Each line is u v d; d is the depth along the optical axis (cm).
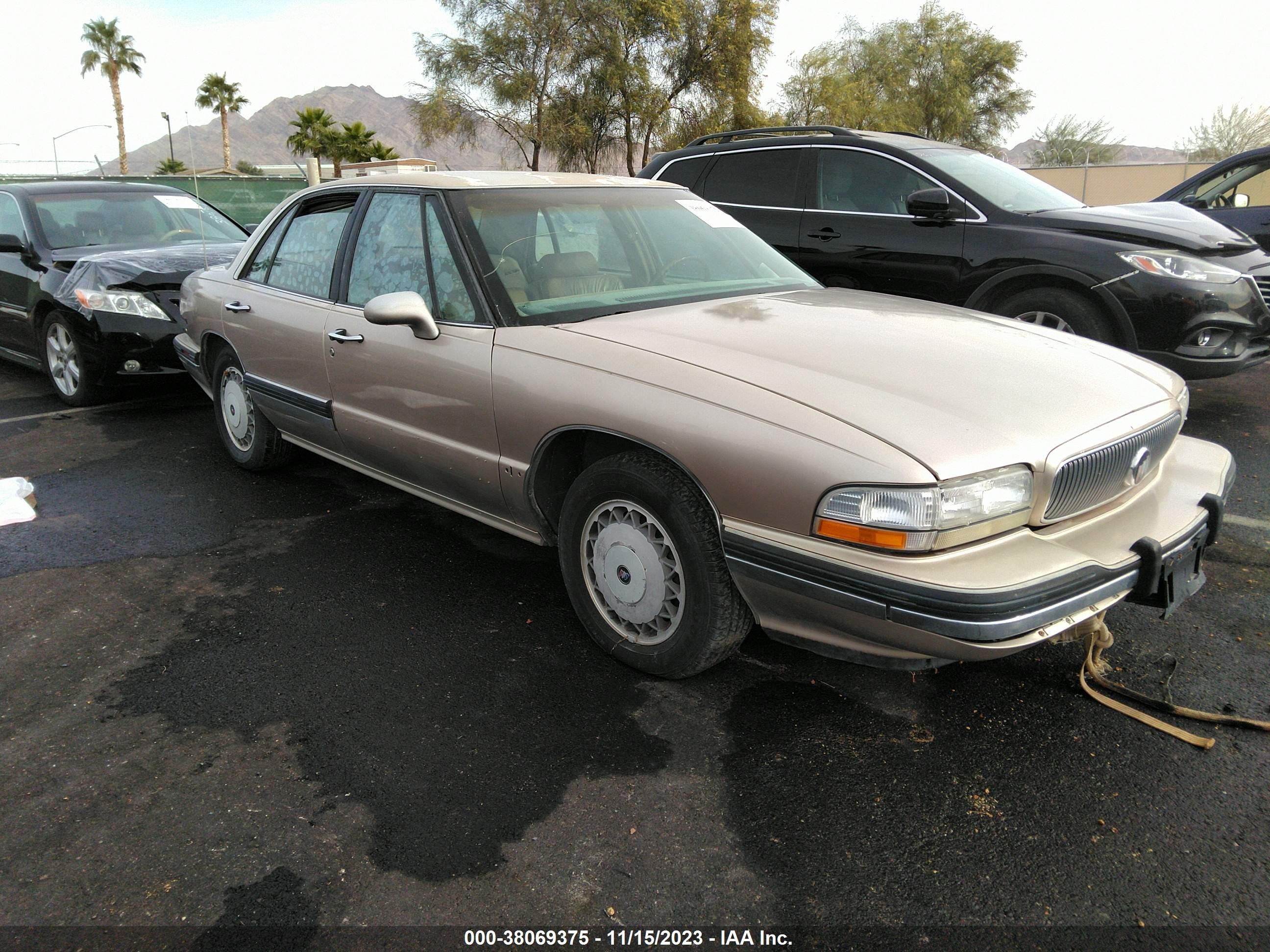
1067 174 2622
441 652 307
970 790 235
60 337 646
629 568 279
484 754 251
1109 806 228
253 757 251
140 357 614
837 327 297
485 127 2609
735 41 2480
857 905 199
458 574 369
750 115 2597
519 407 292
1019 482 228
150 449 544
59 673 297
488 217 336
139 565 380
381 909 199
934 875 207
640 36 2488
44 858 214
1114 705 269
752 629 302
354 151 4219
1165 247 526
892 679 287
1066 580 221
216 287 468
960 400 241
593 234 353
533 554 388
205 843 219
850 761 247
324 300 388
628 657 288
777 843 217
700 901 200
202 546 400
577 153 2538
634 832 221
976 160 625
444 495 355
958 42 3425
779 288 367
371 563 380
